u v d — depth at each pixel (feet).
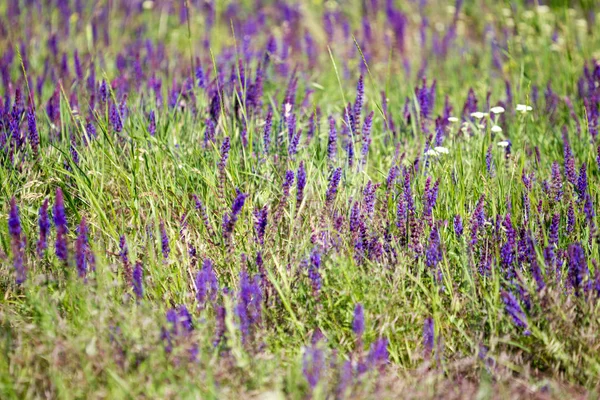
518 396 14.35
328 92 30.22
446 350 16.20
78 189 19.60
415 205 19.26
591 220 17.78
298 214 18.13
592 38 36.73
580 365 15.38
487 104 26.00
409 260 17.49
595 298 16.10
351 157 21.43
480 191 20.04
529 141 24.91
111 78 29.78
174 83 25.82
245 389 14.12
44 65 29.17
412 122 25.55
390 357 16.24
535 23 38.29
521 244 17.57
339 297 16.26
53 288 16.66
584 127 24.47
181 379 14.03
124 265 16.67
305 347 15.37
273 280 15.80
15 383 14.08
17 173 20.29
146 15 40.40
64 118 23.31
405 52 37.09
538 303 15.98
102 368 14.03
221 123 23.15
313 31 37.55
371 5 41.52
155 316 15.30
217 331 14.99
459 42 37.78
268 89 28.99
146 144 21.33
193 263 17.85
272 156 22.08
